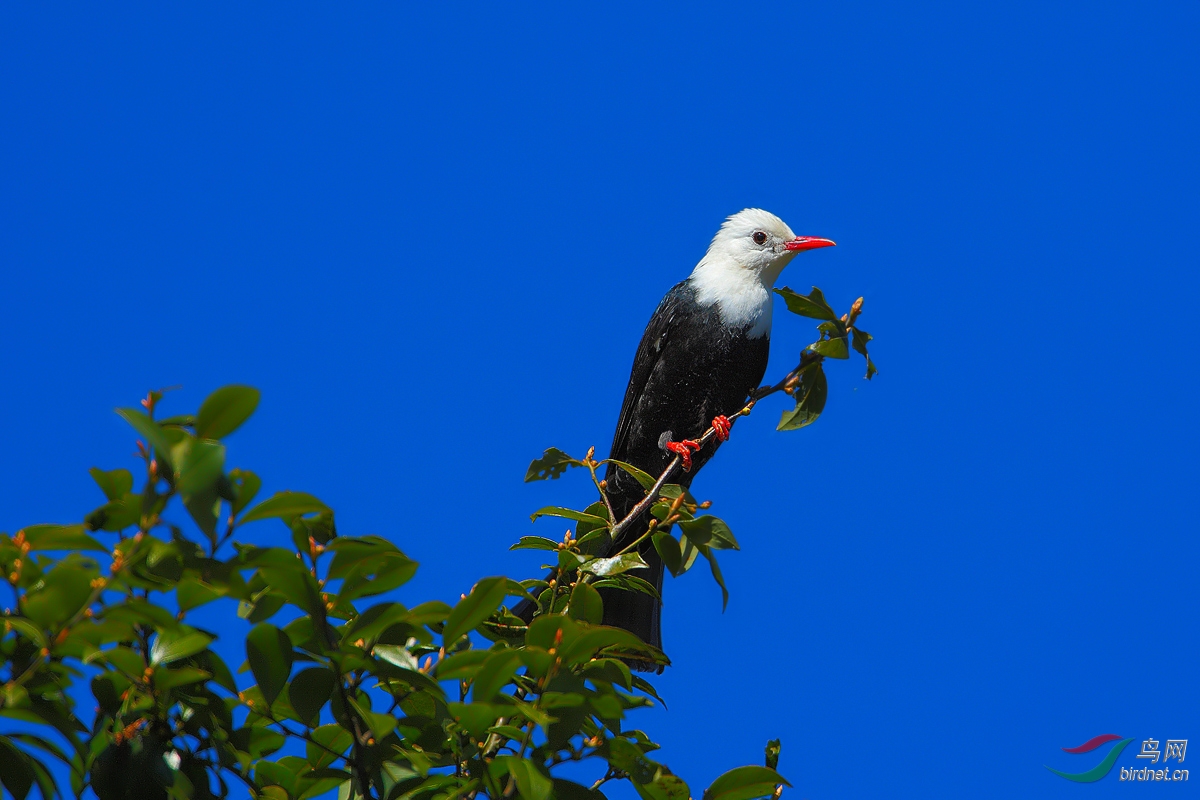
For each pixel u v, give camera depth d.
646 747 6.30
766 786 6.02
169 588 5.08
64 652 4.93
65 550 5.11
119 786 5.32
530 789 5.20
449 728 5.78
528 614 8.25
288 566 5.25
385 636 5.72
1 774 5.27
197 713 5.72
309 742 5.78
